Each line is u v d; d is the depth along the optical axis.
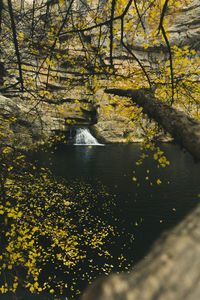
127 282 0.35
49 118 22.75
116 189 11.73
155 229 7.37
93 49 3.61
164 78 3.47
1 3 2.22
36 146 6.56
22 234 4.82
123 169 16.70
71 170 15.92
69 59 3.86
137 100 1.76
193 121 1.14
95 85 3.95
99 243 6.54
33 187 7.95
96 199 10.10
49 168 15.77
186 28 29.19
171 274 0.35
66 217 7.98
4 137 6.18
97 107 34.62
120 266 5.54
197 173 15.19
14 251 4.63
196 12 27.89
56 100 4.50
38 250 5.86
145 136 3.14
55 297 4.63
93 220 7.98
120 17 2.08
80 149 28.48
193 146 1.02
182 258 0.36
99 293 0.33
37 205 8.13
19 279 4.64
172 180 13.52
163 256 0.38
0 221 4.70
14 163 5.87
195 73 3.22
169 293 0.32
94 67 3.58
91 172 15.56
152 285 0.34
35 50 3.68
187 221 0.41
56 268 5.43
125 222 7.91
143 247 6.31
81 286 4.91
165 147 27.78
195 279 0.33
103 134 35.28
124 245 6.45
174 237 0.40
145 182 13.10
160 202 9.85
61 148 29.08
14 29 2.26
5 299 4.52
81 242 6.59
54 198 9.07
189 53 3.18
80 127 36.66
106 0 3.14
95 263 5.65
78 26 3.43
